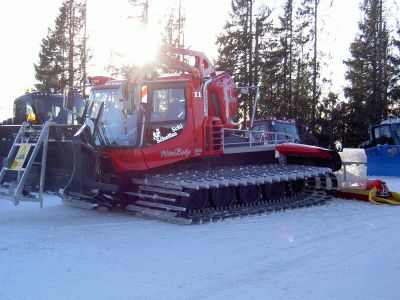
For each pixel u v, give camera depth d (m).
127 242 7.59
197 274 5.92
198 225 9.07
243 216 9.94
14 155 9.68
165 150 9.88
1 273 5.88
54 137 9.62
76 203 11.08
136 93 9.42
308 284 5.55
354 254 6.92
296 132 18.88
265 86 37.00
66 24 41.22
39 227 8.70
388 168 19.31
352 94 40.44
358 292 5.27
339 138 38.59
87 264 6.32
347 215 10.38
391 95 38.94
